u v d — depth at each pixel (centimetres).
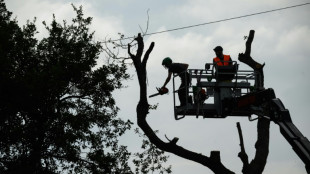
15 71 2741
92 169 2775
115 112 2955
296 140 1370
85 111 2888
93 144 2856
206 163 1975
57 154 2720
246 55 2547
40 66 2828
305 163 1341
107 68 2858
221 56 1959
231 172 1973
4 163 2638
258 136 2367
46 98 2622
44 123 2669
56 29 2894
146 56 2028
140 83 2016
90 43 2938
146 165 2816
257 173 2283
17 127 2577
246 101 1773
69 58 2812
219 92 1930
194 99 1909
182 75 1939
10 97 2562
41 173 2655
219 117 1959
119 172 2828
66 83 2675
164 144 1988
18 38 2780
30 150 2655
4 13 2900
